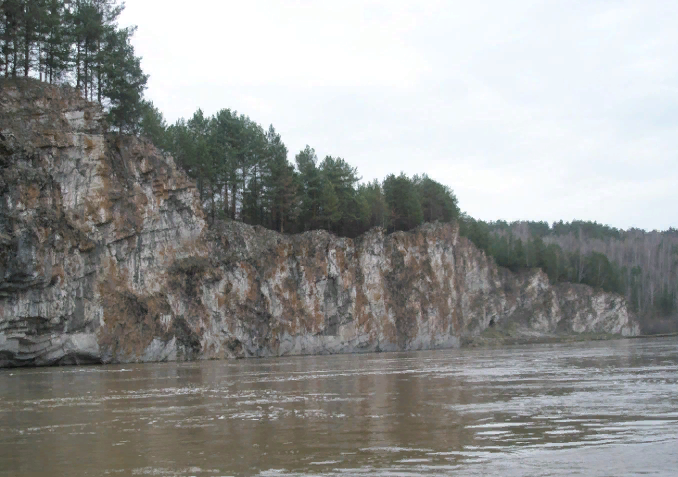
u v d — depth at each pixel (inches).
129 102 2780.5
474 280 4906.5
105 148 2426.2
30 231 2022.6
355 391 1253.7
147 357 2434.8
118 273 2393.0
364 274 3644.2
